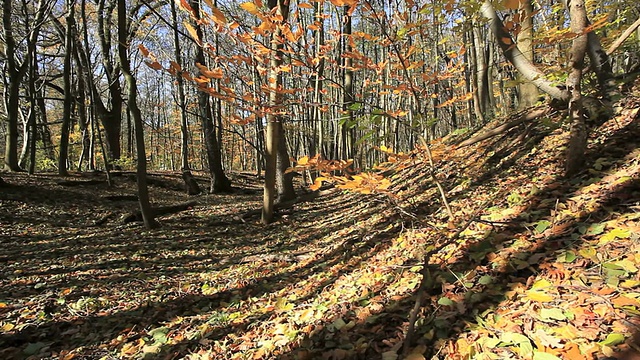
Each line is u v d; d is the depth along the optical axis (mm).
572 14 3293
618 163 3551
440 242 3701
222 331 3562
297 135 16234
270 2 6047
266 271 5359
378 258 4375
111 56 18266
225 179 14781
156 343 3471
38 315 4031
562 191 3590
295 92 2879
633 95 4598
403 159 2713
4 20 13883
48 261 5957
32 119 14180
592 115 4344
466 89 10320
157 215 9906
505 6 2141
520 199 3883
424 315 2641
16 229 7898
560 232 2945
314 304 3715
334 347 2662
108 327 3889
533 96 8273
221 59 2629
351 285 3838
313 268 5090
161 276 5461
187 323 3885
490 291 2598
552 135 5461
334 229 7133
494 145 6941
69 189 11992
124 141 38438
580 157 3773
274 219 8844
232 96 2594
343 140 13508
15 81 14602
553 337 2006
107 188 13078
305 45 2680
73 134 24016
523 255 2828
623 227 2678
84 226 8570
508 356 1983
